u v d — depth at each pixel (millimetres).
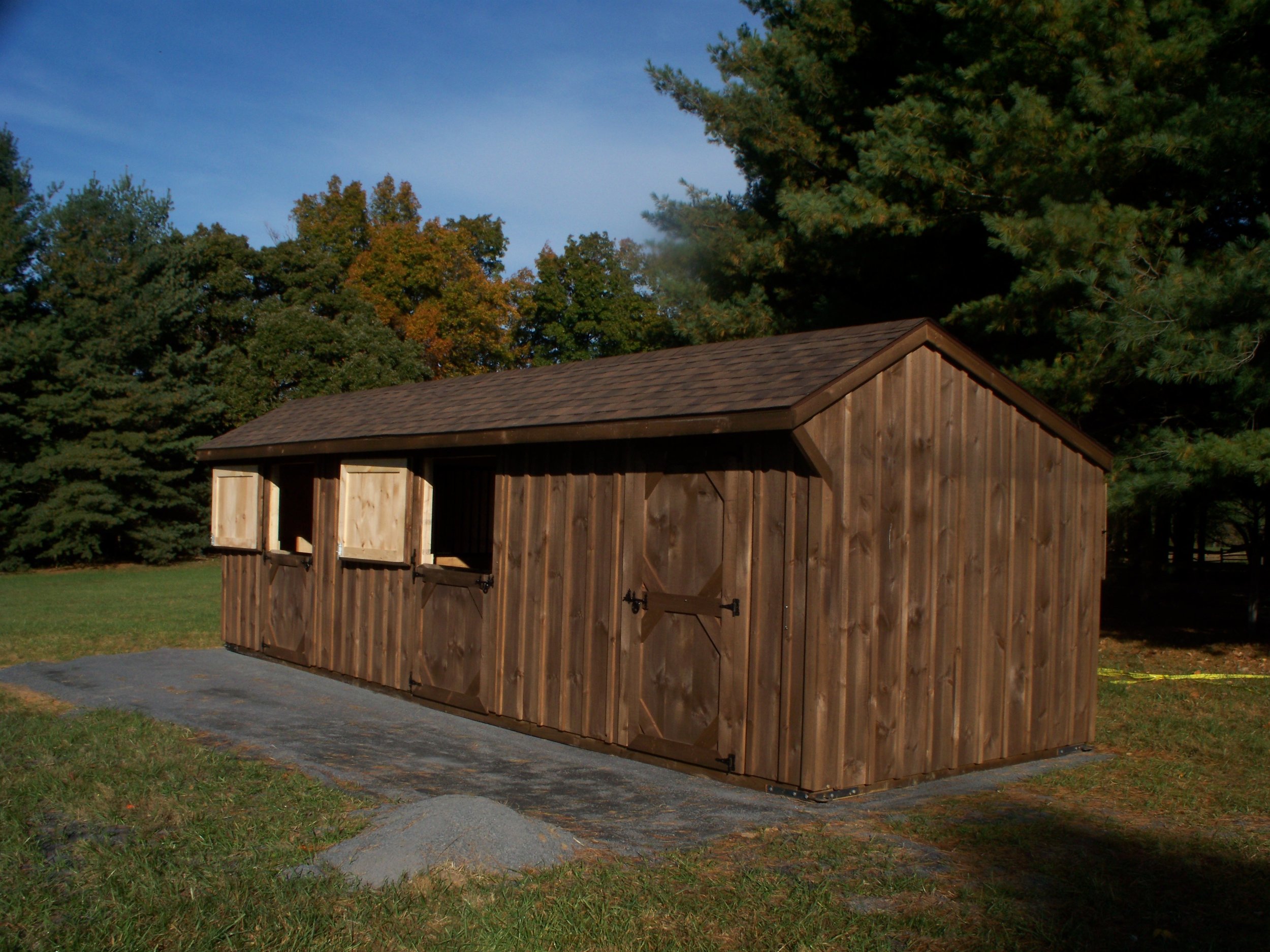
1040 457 7453
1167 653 12664
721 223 20172
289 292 35469
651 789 6160
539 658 7789
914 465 6504
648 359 8758
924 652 6535
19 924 3793
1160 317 10492
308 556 10719
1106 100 11648
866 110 14898
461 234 42781
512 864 4527
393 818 5012
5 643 12500
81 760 6266
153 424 29219
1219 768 7020
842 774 5977
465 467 11250
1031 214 12453
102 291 28750
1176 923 4113
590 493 7461
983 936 3918
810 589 5898
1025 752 7230
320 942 3709
